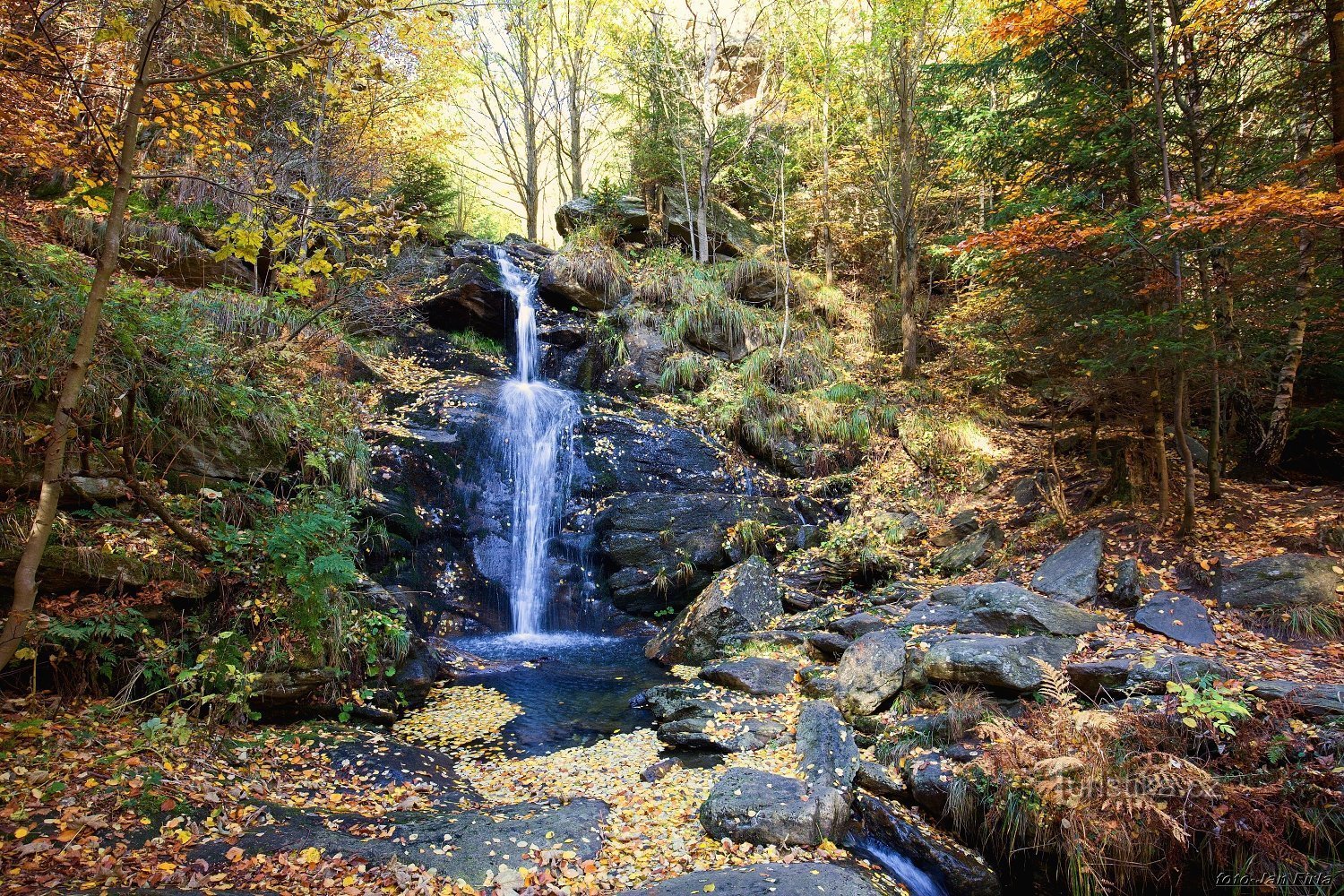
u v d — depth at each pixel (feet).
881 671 20.92
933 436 40.45
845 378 47.39
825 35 55.83
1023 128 34.71
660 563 33.71
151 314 21.90
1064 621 20.74
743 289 54.29
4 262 18.63
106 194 27.78
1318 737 14.07
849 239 64.64
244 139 34.86
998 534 29.45
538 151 75.97
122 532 17.99
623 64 63.98
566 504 36.37
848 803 16.17
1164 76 24.06
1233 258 23.31
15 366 17.35
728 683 23.84
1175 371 24.13
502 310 46.83
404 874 12.10
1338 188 22.68
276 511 22.44
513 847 13.47
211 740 16.25
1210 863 13.52
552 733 21.27
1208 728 14.73
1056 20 24.20
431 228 63.00
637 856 13.99
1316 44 25.80
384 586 28.17
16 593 11.54
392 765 17.42
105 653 16.14
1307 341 30.32
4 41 15.25
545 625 33.24
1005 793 15.17
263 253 34.17
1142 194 30.30
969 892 14.48
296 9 28.43
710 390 44.09
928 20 48.62
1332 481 29.68
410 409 35.29
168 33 25.68
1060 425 39.40
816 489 39.14
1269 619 19.27
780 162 60.95
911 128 51.62
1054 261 24.26
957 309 46.60
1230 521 24.81
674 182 65.87
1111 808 13.97
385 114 42.98
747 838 14.64
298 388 28.48
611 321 47.62
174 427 21.21
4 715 14.58
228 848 12.36
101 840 11.89
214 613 18.61
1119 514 27.37
